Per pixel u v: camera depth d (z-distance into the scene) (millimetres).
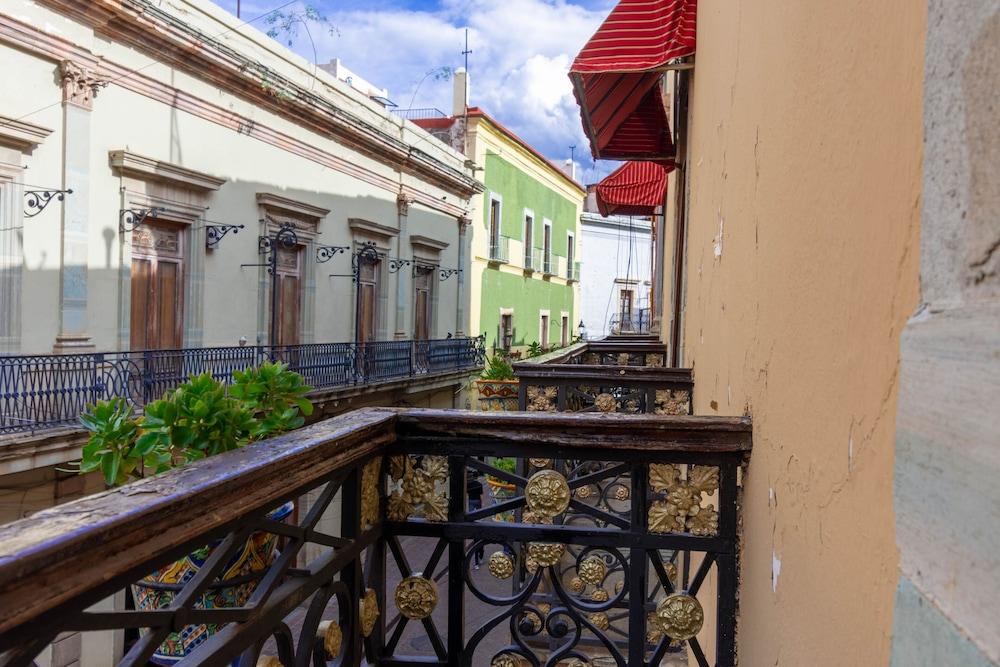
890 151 926
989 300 580
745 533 1867
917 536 714
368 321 16156
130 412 1668
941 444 659
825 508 1181
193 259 10617
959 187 649
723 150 2902
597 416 1923
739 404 2164
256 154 11977
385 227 16078
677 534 1934
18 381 7883
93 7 8492
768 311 1735
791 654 1362
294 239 12758
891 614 861
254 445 1399
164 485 1063
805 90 1419
